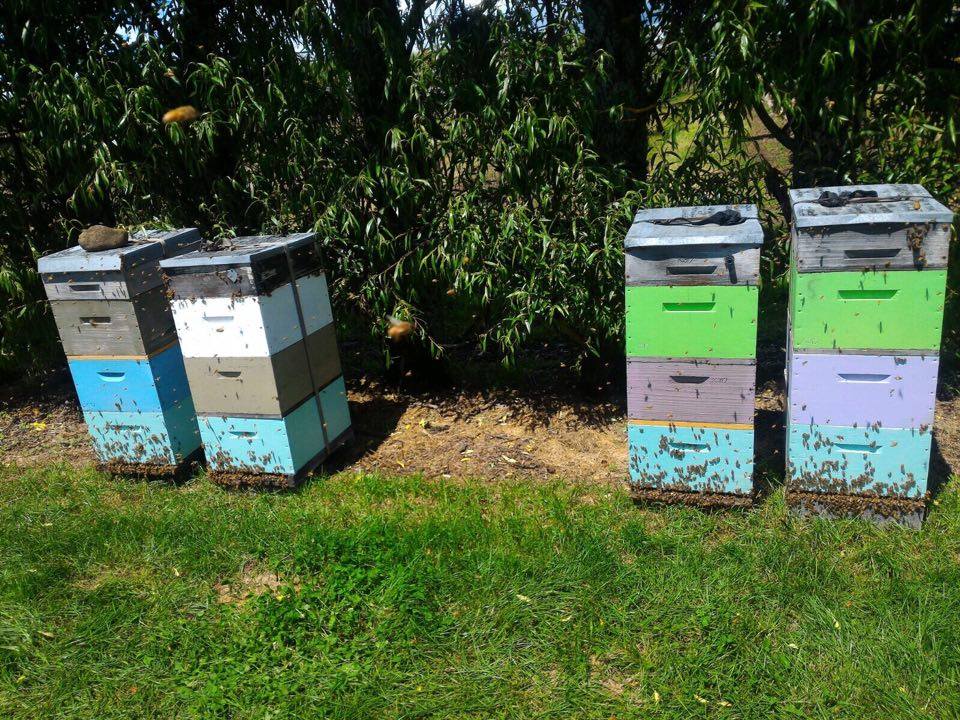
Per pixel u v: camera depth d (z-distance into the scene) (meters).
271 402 3.86
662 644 2.82
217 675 2.82
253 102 4.31
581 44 4.04
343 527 3.68
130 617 3.18
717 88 3.75
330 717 2.62
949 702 2.50
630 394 3.47
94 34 4.47
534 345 5.89
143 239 4.19
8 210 5.05
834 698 2.55
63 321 4.06
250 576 3.43
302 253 3.99
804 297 3.12
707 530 3.43
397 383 5.43
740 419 3.35
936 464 3.83
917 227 2.88
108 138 4.72
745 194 4.39
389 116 4.63
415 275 4.69
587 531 3.47
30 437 5.16
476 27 4.20
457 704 2.65
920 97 3.95
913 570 3.07
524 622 2.97
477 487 3.98
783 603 2.98
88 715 2.75
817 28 3.73
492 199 4.38
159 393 4.09
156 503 4.11
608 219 4.00
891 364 3.11
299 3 4.32
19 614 3.25
